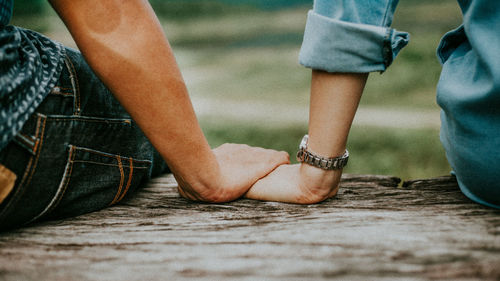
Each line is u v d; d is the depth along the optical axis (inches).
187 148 38.5
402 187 49.6
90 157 39.4
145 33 34.1
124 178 43.4
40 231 37.1
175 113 36.4
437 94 37.7
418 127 252.1
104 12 32.8
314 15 36.4
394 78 373.4
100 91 41.1
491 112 32.4
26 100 33.8
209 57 662.5
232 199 45.1
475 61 34.3
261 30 966.4
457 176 44.2
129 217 41.0
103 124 40.6
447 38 40.6
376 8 34.9
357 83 37.6
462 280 26.3
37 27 693.3
